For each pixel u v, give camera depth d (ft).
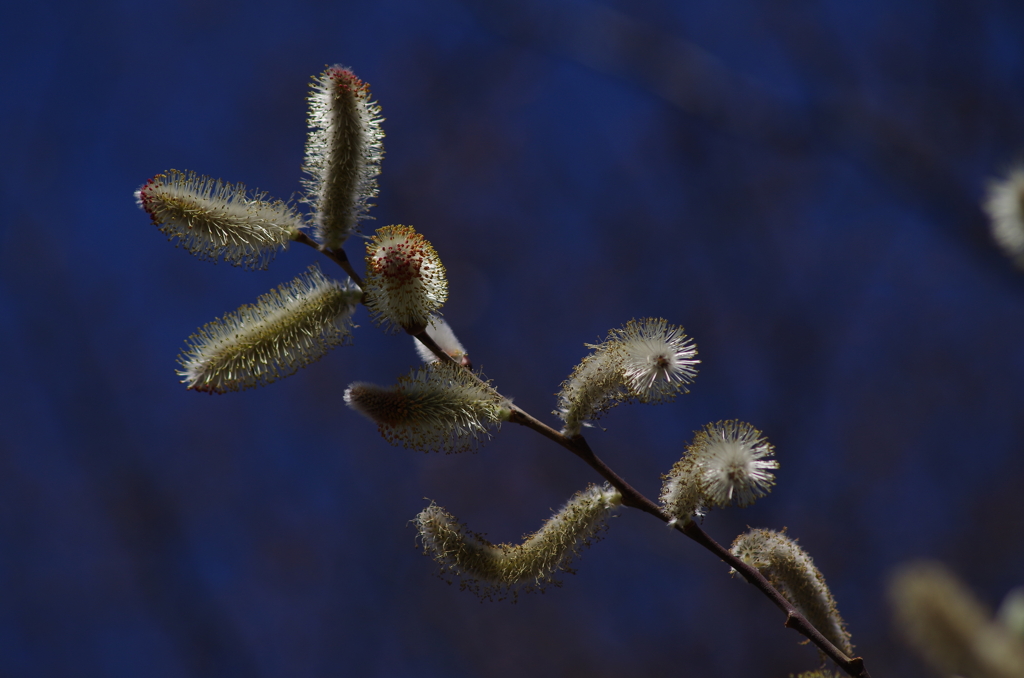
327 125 3.00
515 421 3.00
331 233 3.01
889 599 3.07
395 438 2.99
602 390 3.00
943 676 3.04
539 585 3.00
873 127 6.34
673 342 3.00
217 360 2.97
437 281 3.00
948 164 6.32
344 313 3.00
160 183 2.98
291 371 2.99
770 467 2.96
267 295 3.00
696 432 2.98
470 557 2.99
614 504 2.99
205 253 2.99
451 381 2.99
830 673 2.98
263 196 3.01
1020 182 3.40
